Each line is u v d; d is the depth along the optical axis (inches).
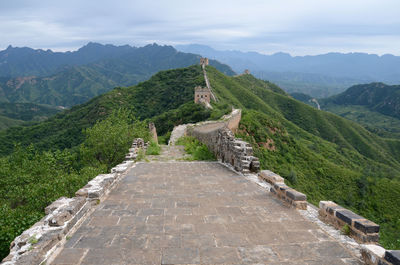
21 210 438.9
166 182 309.7
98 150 790.5
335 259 147.9
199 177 336.5
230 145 412.5
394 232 874.8
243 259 147.6
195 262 144.3
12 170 643.5
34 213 382.9
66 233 169.0
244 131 1389.0
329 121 3543.3
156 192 268.2
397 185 1295.5
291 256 150.8
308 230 182.5
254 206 228.1
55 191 480.1
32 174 608.1
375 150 3053.6
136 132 863.1
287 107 3816.4
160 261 144.6
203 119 2017.7
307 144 1968.5
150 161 471.8
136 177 335.9
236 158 377.4
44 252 145.2
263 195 259.3
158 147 693.9
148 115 3048.7
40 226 168.6
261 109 3078.2
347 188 1240.8
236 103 2933.1
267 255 151.6
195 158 509.0
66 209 181.2
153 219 199.3
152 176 342.0
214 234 176.4
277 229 183.9
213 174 354.6
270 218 202.2
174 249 156.9
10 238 327.6
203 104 2343.8
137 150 512.1
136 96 3432.6
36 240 151.1
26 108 7140.8
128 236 172.1
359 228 163.0
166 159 505.4
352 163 1795.0
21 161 693.3
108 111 2652.6
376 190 1241.4
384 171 1637.6
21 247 145.9
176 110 2468.0
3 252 324.5
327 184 1246.3
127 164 399.2
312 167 1348.4
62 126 2610.7
